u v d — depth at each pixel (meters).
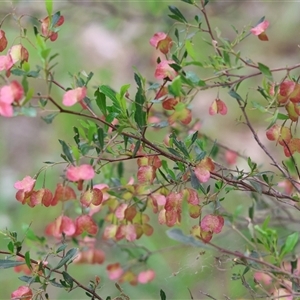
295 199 2.62
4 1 5.32
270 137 2.45
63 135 6.22
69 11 5.84
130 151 2.39
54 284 2.45
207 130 5.81
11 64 2.29
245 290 3.32
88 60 6.79
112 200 2.90
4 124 6.88
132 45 6.66
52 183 5.68
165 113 3.50
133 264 3.63
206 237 2.41
